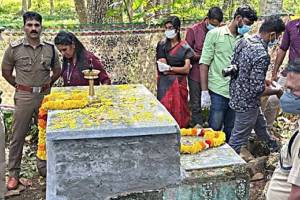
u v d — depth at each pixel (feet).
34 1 61.05
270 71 20.56
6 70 15.88
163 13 24.02
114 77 20.43
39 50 15.66
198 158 11.30
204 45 17.42
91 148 9.51
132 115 10.48
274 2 23.49
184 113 18.44
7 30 19.38
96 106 11.35
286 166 9.56
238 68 15.30
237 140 15.71
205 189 10.41
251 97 15.11
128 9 25.31
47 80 15.93
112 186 9.74
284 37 17.92
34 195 15.74
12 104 19.88
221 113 17.39
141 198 9.93
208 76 17.51
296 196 8.57
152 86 20.80
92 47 20.07
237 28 16.69
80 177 9.59
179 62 18.25
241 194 10.75
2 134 13.92
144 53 20.52
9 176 16.19
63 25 19.71
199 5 27.48
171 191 10.03
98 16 24.90
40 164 16.15
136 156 9.70
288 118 21.13
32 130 19.52
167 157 9.84
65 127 9.66
